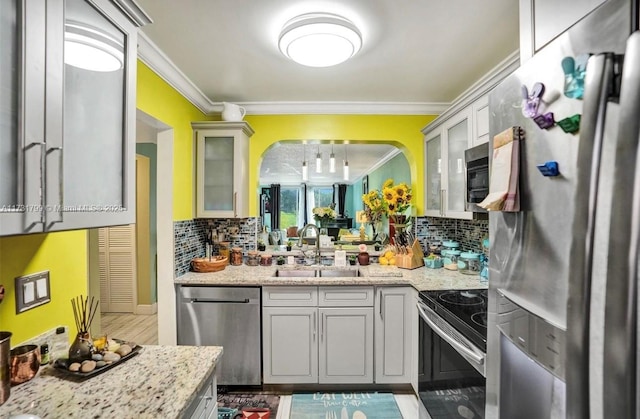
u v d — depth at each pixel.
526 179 0.76
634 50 0.42
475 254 2.50
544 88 0.69
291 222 9.54
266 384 2.38
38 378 1.01
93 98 0.92
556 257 0.65
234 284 2.31
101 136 0.95
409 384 2.39
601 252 0.47
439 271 2.60
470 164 1.96
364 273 2.52
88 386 0.97
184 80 2.29
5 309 1.01
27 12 0.71
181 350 1.22
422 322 1.88
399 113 2.95
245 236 2.98
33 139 0.72
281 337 2.34
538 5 0.89
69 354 1.09
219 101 2.79
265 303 2.33
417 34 1.74
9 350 0.90
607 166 0.46
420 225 3.02
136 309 3.92
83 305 1.29
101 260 3.92
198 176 2.67
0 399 0.87
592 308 0.48
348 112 2.91
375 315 2.33
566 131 0.61
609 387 0.45
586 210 0.49
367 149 4.64
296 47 1.73
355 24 1.64
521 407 0.86
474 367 1.26
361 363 2.33
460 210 2.24
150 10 1.53
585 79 0.52
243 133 2.72
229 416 2.08
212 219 2.99
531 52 0.92
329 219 3.65
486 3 1.48
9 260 1.03
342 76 2.29
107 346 1.16
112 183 1.00
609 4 0.52
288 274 2.77
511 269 0.83
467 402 1.32
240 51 1.93
